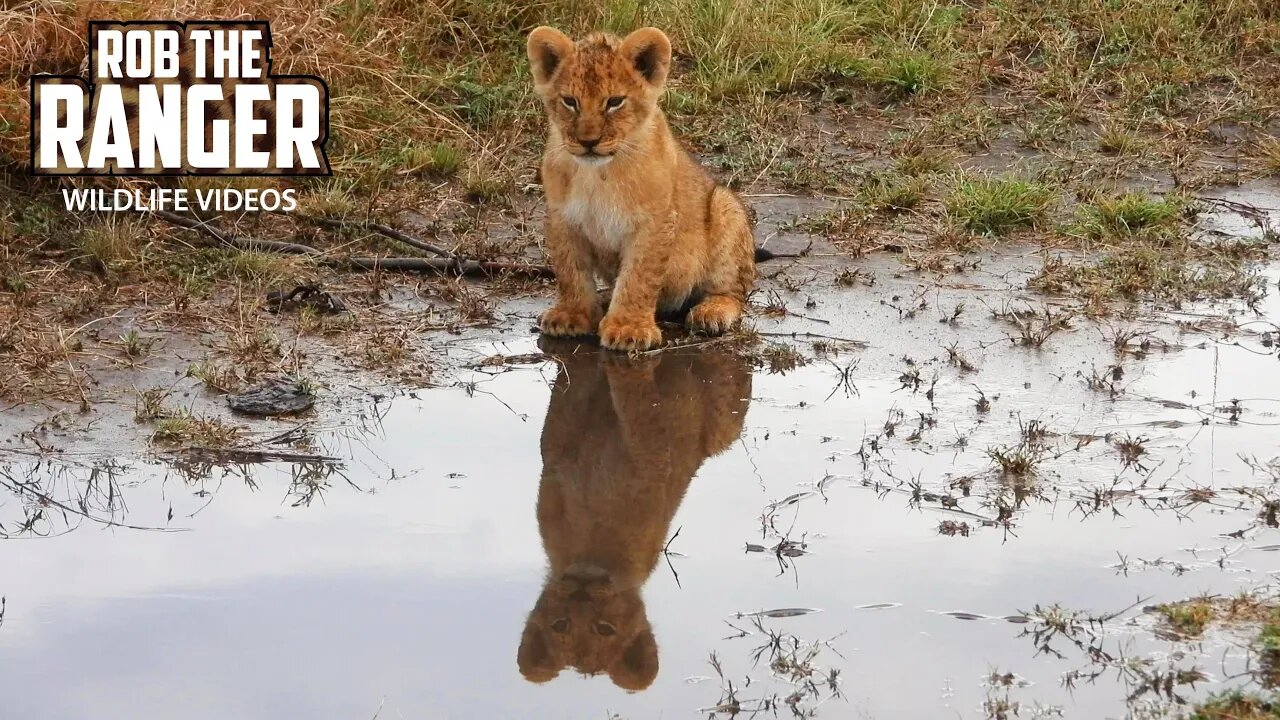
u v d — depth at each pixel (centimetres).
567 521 787
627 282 1048
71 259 1100
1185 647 658
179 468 841
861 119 1555
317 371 980
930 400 956
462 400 954
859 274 1195
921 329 1084
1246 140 1530
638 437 903
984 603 700
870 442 891
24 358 952
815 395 969
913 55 1636
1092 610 692
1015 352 1038
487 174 1338
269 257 1141
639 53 1009
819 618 688
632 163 1016
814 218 1305
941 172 1426
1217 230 1307
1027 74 1661
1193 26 1744
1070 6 1781
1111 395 958
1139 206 1301
